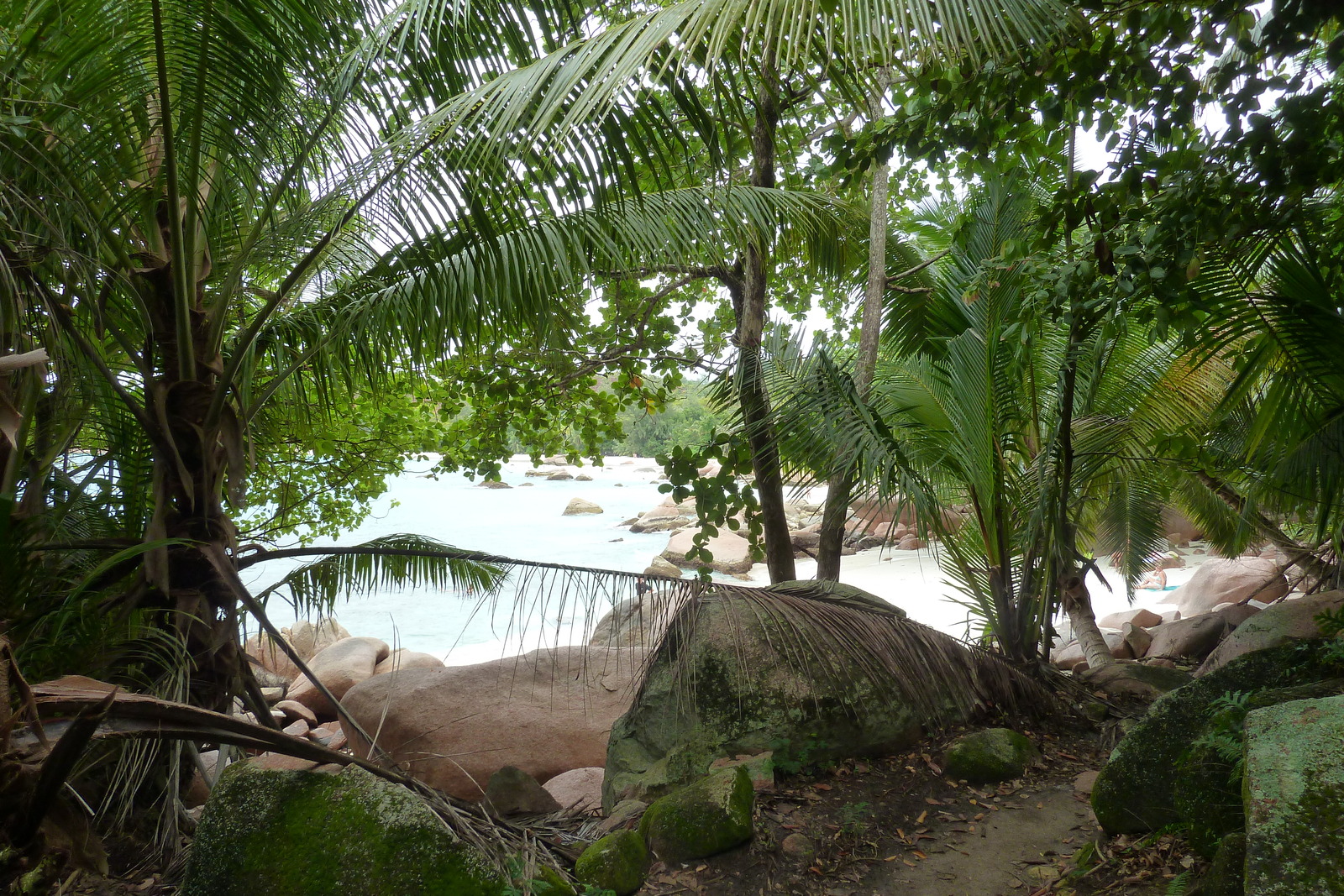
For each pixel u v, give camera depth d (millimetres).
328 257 5117
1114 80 4059
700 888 3791
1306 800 2299
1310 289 4984
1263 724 2641
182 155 4402
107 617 4293
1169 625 8398
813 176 7488
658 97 3826
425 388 8812
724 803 4016
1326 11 3479
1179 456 6793
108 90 4043
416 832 3365
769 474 6965
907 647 4977
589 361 8289
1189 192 4004
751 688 4914
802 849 3986
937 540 7082
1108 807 3668
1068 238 4633
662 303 8938
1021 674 5426
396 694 6371
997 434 6176
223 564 4590
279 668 10391
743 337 7090
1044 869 3646
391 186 4473
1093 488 7949
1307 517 6918
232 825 3504
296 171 4660
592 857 3893
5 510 3545
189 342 4520
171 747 4453
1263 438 6047
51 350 4234
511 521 29094
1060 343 6953
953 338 6152
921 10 2703
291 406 6320
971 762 4590
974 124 4402
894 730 4867
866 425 5418
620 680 6703
